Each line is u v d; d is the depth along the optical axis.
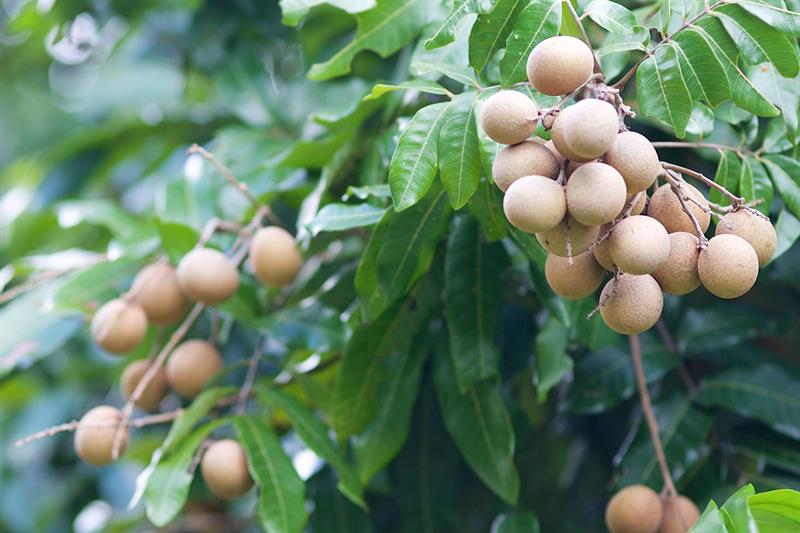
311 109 1.28
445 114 0.96
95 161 1.50
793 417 1.11
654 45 0.99
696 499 1.13
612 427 1.27
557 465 1.30
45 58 1.68
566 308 1.06
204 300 1.13
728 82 0.94
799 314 1.24
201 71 1.43
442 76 1.09
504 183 0.90
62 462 1.49
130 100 1.62
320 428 1.13
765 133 1.04
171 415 1.14
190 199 1.24
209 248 1.19
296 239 1.14
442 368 1.12
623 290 0.91
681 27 0.95
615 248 0.89
